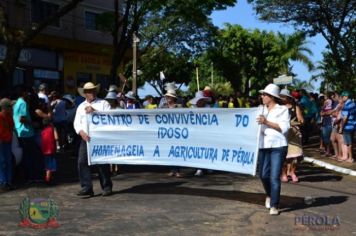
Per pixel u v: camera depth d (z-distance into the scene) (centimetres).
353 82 2059
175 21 3031
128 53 3403
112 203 891
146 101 1606
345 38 2141
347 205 889
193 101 1213
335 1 2092
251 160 824
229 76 5144
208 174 1234
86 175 944
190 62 4675
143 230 720
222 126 860
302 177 1212
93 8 3234
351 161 1446
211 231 717
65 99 1759
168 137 916
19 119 1080
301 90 1989
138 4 2222
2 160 1007
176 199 927
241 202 904
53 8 2914
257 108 821
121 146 938
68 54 3055
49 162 1071
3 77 1542
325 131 1614
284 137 801
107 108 944
